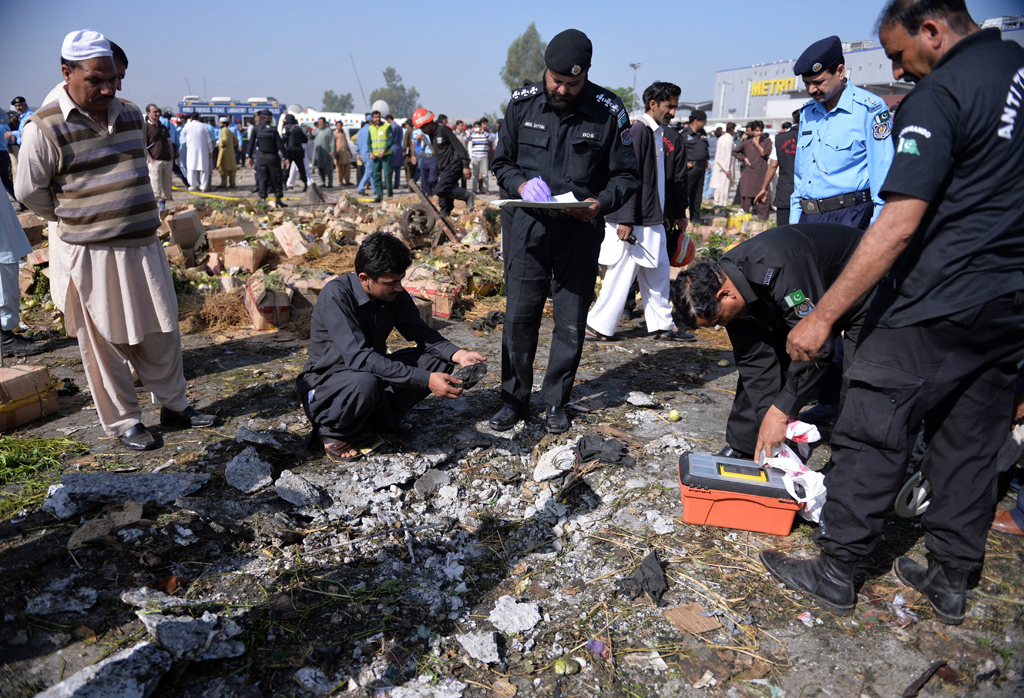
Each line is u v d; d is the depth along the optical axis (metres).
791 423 3.24
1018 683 2.21
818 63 4.10
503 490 3.34
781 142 7.33
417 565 2.78
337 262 7.81
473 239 8.35
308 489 3.09
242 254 7.42
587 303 3.73
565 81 3.28
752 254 2.76
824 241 2.76
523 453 3.67
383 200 13.79
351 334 3.28
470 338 5.70
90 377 3.43
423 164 13.85
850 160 4.25
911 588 2.64
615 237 5.31
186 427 3.81
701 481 2.91
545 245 3.55
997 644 2.38
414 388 3.61
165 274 3.54
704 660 2.32
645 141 5.06
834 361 3.88
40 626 2.34
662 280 5.52
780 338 3.10
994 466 2.34
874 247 2.04
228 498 3.07
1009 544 2.91
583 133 3.46
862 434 2.29
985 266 2.05
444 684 2.18
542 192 3.29
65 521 2.87
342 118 32.66
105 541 2.71
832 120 4.27
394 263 3.19
